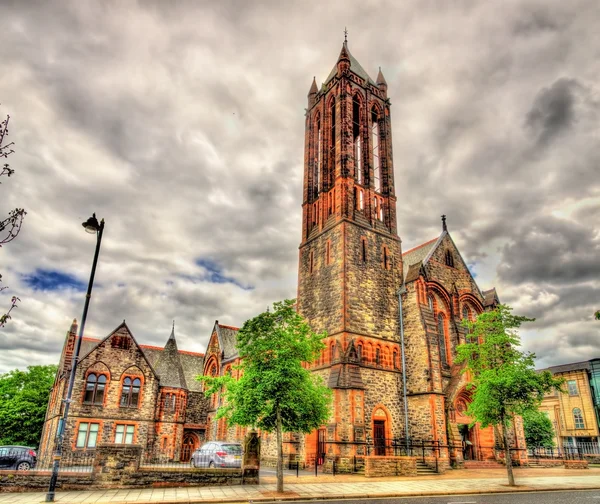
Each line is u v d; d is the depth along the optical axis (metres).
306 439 39.97
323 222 50.78
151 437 49.62
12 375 71.12
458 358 37.38
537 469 42.31
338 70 55.12
